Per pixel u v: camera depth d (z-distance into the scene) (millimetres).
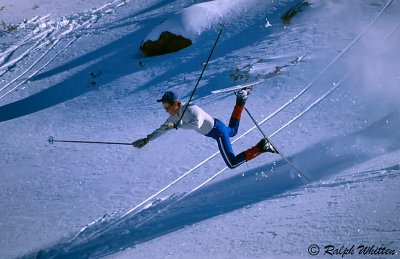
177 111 9328
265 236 7840
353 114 14844
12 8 39469
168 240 9609
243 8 26000
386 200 7758
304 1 24281
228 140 9586
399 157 10648
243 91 9766
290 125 15320
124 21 32219
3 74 29094
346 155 12188
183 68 22969
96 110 21547
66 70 27375
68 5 38188
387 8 22156
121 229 11719
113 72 25266
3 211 14477
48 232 12602
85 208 13547
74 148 18141
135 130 18219
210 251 7961
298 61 19484
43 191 15312
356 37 20188
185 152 15609
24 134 20969
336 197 8805
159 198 13023
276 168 12703
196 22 25531
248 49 22453
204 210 11250
